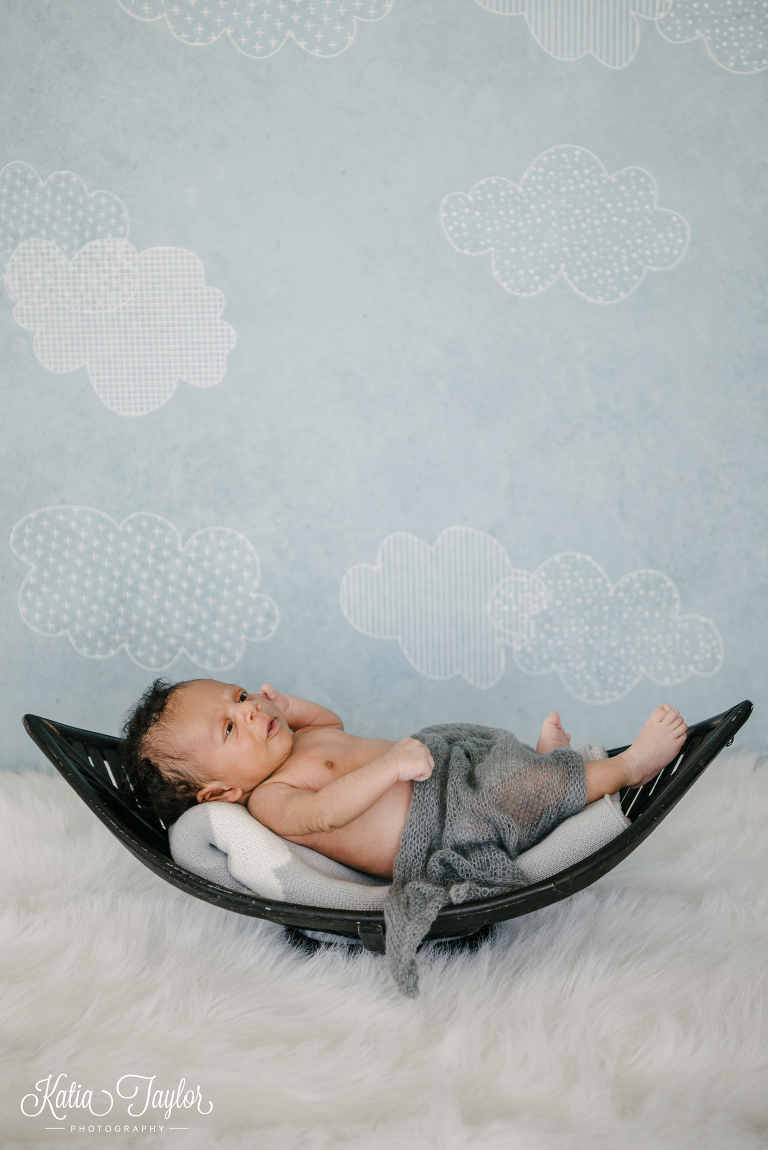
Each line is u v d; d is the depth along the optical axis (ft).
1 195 5.70
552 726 4.60
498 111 5.58
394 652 5.98
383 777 3.62
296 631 5.97
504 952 3.67
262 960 3.64
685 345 5.74
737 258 5.68
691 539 5.90
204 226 5.67
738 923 3.83
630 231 5.65
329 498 5.86
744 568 5.92
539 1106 2.73
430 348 5.74
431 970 3.51
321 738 4.31
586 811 3.73
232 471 5.85
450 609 5.94
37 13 5.60
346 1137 2.59
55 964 3.55
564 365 5.75
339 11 5.53
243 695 4.19
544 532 5.88
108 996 3.34
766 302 5.71
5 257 5.74
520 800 3.76
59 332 5.78
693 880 4.32
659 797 3.48
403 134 5.60
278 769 4.09
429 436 5.81
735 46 5.53
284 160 5.63
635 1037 3.07
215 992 3.38
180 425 5.83
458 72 5.56
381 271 5.69
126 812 4.12
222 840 3.64
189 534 5.91
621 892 4.17
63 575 5.98
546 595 5.93
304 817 3.72
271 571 5.93
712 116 5.58
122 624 5.99
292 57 5.57
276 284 5.71
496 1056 2.97
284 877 3.54
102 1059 2.96
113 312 5.74
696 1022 3.12
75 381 5.81
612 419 5.80
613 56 5.55
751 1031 3.05
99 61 5.60
